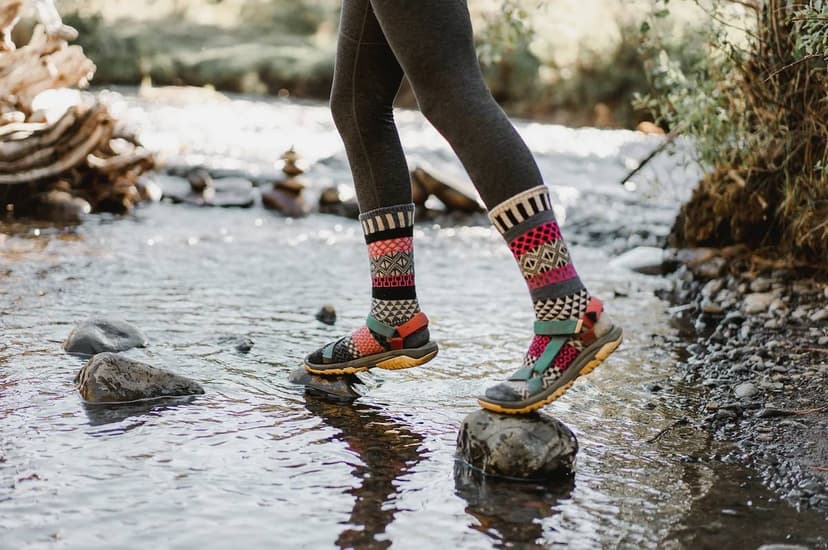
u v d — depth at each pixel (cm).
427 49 203
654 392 252
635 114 1207
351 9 223
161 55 1525
